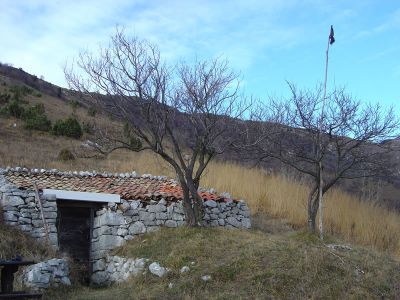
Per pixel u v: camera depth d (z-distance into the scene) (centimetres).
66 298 1102
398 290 1147
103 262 1358
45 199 1348
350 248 1355
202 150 1458
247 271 1142
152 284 1147
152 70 1430
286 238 1374
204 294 1072
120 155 2775
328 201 2066
